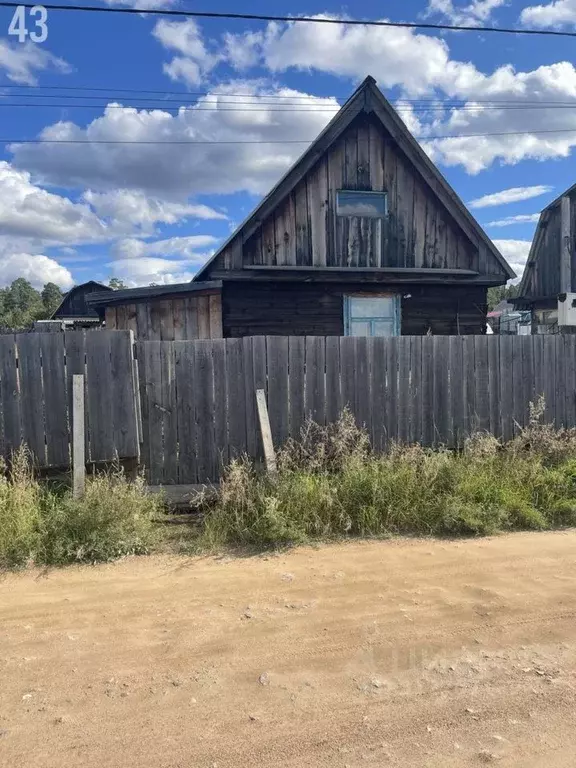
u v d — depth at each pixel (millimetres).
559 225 20062
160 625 3373
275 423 5922
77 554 4348
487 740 2385
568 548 4672
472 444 6230
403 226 11500
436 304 11719
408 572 4164
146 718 2520
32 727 2457
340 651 3070
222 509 5113
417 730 2445
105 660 2994
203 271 10648
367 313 11422
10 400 5324
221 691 2717
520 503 5359
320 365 6027
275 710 2576
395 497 5277
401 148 11195
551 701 2646
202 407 5734
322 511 5078
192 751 2312
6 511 4590
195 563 4383
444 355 6418
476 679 2822
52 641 3193
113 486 5020
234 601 3695
